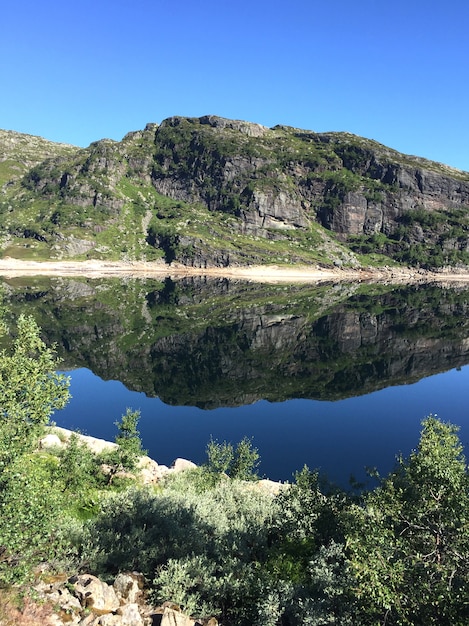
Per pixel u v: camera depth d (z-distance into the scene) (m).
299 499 18.11
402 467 14.50
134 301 148.38
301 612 12.23
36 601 10.92
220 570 15.03
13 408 11.81
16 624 10.04
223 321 117.25
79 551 15.02
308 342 96.50
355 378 71.12
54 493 11.76
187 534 16.83
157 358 81.44
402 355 86.38
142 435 46.38
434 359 83.19
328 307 144.25
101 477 25.36
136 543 15.96
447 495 11.06
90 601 11.65
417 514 11.27
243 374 73.12
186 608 12.86
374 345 94.44
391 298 171.12
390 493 12.38
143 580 14.16
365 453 41.34
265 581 14.03
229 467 32.78
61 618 10.84
